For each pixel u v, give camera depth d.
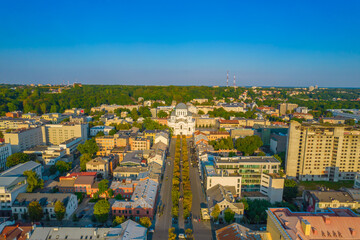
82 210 183.50
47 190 197.75
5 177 185.62
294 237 108.00
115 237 129.88
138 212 170.88
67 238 130.50
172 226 166.50
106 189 197.88
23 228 136.00
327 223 115.69
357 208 174.75
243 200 182.75
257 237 128.50
